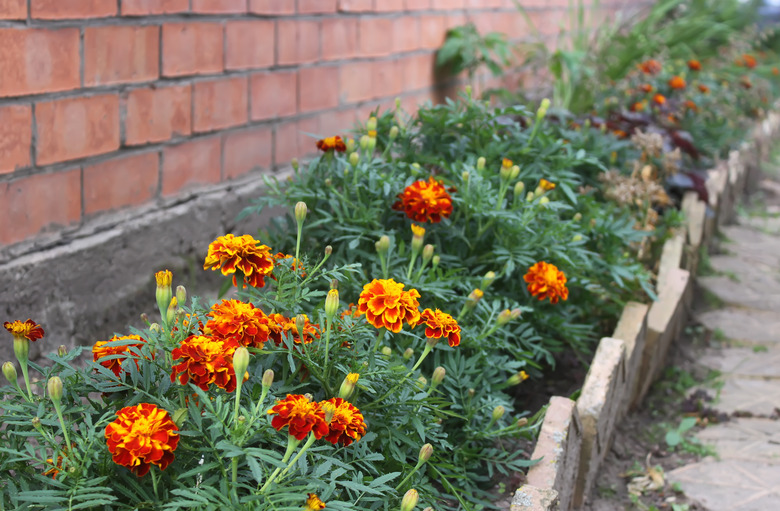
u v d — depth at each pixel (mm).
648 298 3762
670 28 8656
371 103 5012
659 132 5230
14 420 1620
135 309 3475
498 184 3230
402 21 5207
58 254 3055
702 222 4816
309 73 4395
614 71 7043
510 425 2492
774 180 7770
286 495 1481
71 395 1689
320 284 2529
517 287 2961
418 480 1975
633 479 3014
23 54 2852
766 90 8586
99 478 1478
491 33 6105
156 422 1438
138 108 3391
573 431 2553
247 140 4043
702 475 3035
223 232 3934
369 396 1958
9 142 2854
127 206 3412
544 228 2955
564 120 4379
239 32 3863
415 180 2893
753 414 3504
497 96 6578
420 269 2383
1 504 1518
